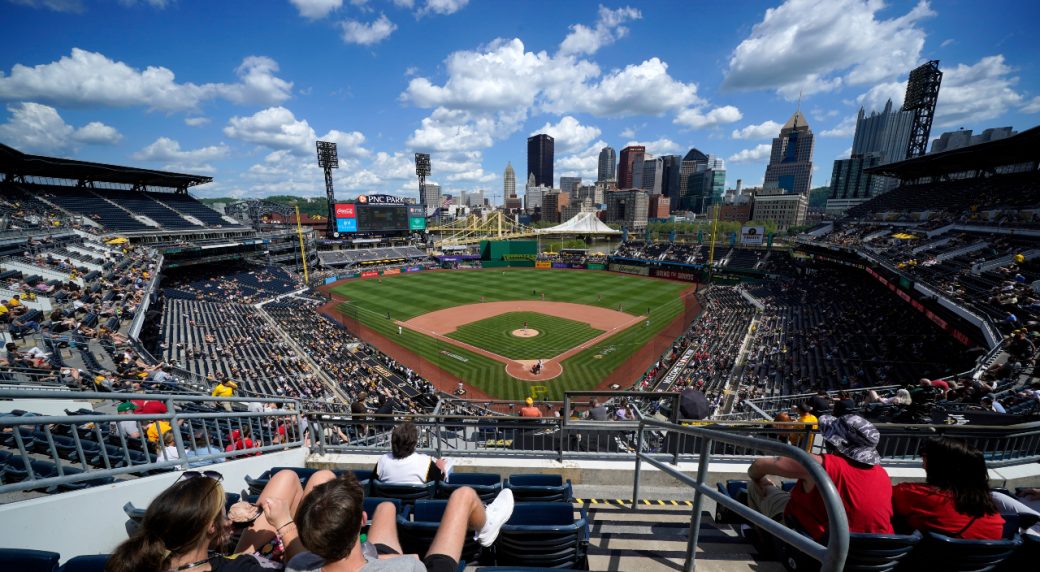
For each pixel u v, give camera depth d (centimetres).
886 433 700
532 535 381
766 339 3716
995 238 3725
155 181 7831
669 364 3325
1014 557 365
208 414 596
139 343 2409
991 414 873
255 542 353
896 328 3262
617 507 586
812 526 359
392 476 531
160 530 262
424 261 9825
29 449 715
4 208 4866
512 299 6056
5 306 2319
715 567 420
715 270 7612
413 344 3984
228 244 6688
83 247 4209
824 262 6353
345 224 9200
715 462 695
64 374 1268
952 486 344
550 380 3141
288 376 2719
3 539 364
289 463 735
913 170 6378
